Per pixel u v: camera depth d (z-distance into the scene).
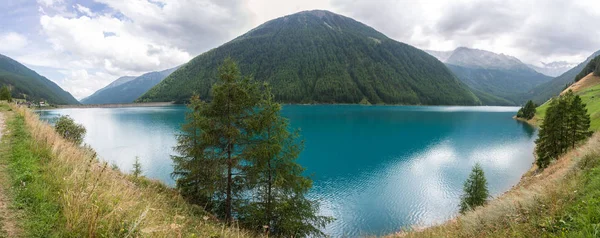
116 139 74.81
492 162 55.66
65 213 5.10
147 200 9.50
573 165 11.09
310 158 60.12
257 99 15.08
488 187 39.44
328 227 28.55
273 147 14.63
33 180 6.42
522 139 83.38
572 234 4.71
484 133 96.19
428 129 106.56
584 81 156.62
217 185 15.38
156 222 6.69
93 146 65.19
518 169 49.62
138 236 5.17
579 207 5.54
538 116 123.94
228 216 15.43
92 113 155.75
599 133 13.73
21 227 4.61
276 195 16.09
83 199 5.45
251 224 15.55
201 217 12.19
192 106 15.16
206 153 15.06
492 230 7.16
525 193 8.22
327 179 45.19
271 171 15.72
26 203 5.37
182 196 15.54
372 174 47.94
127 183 11.84
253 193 17.97
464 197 30.48
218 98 14.09
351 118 144.00
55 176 7.00
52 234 4.61
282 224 15.73
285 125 15.68
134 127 98.44
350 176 46.81
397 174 48.00
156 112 168.38
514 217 6.97
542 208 6.58
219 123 14.62
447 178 45.56
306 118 140.62
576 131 34.75
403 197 37.12
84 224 4.93
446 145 74.81
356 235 27.00
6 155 8.34
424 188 40.62
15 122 14.69
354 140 82.12
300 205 16.77
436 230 10.44
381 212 32.31
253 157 14.93
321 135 90.25
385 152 66.12
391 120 138.88
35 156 8.51
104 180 8.32
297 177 16.25
